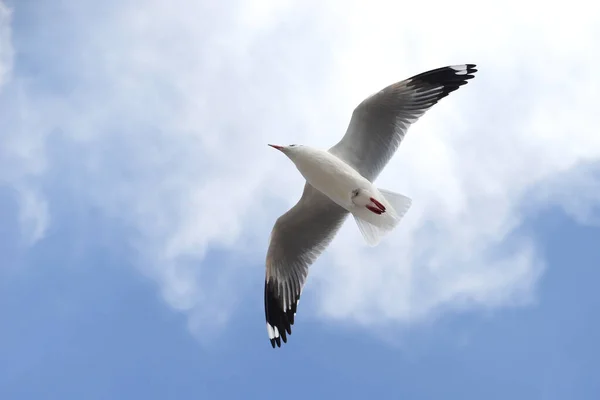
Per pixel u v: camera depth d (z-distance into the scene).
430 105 11.35
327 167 10.88
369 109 11.13
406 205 10.91
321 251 12.25
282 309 12.48
